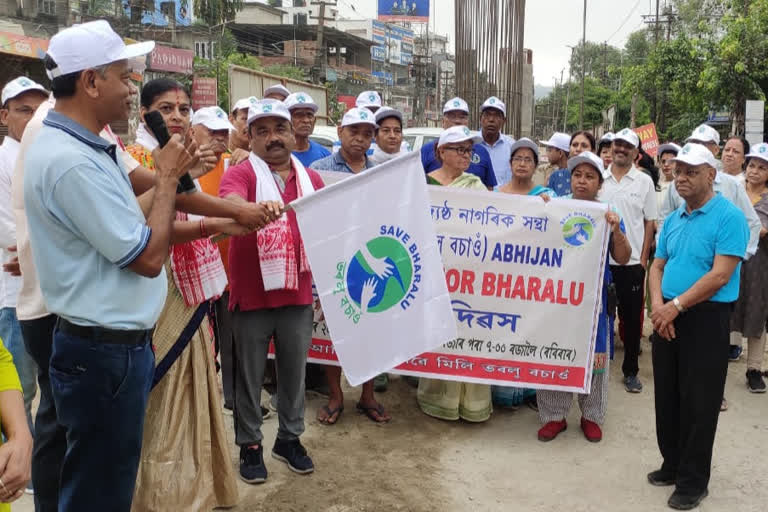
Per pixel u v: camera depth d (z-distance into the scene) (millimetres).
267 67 37188
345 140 4965
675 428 4012
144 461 3270
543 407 4758
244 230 3148
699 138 6391
